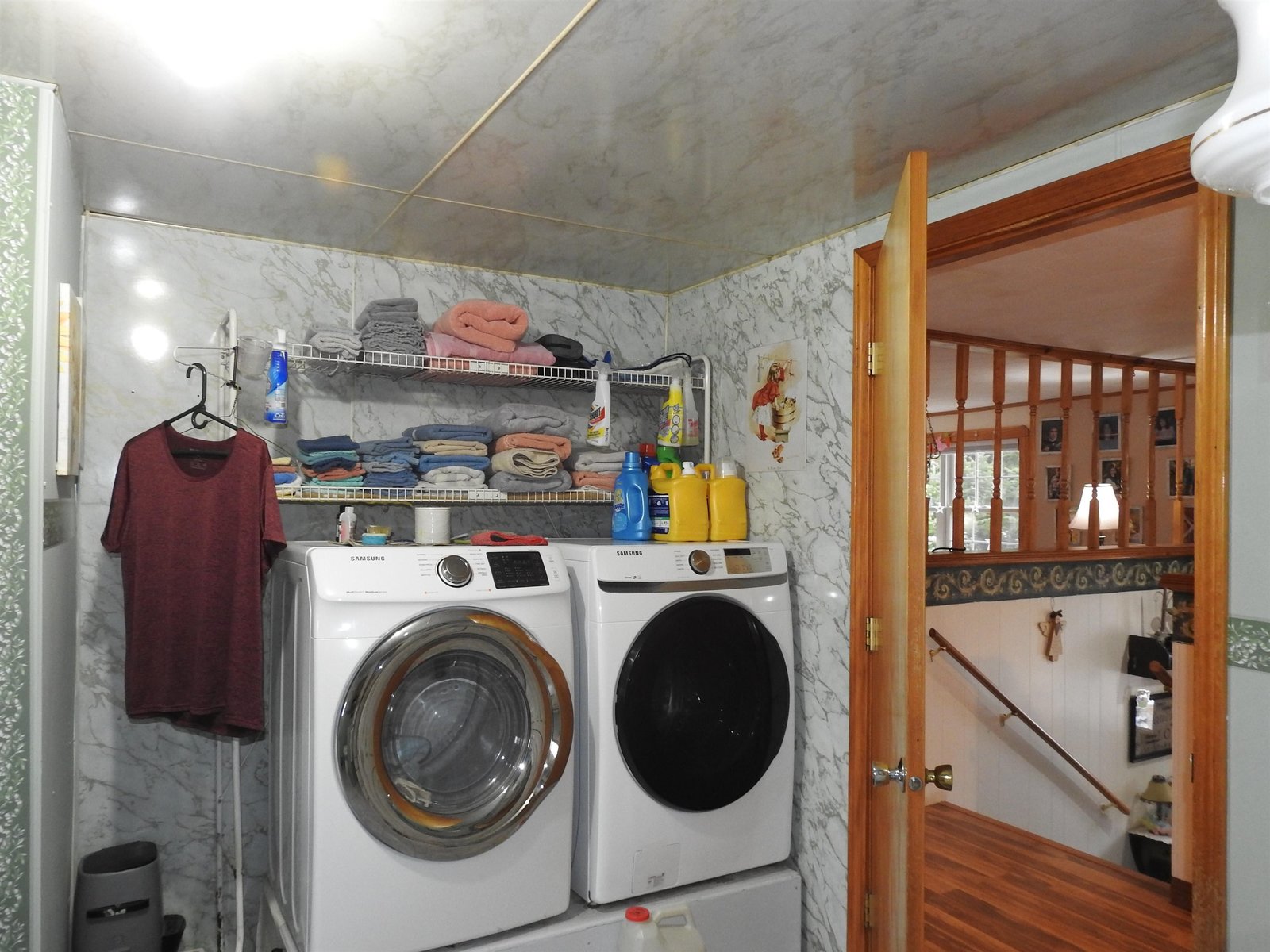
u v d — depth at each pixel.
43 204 1.61
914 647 1.64
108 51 1.52
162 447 2.20
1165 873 4.80
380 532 2.25
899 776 1.71
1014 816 4.45
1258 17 0.92
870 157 2.01
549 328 3.08
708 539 2.68
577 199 2.29
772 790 2.46
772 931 2.44
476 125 1.84
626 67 1.59
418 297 2.86
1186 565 5.25
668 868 2.28
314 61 1.56
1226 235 1.59
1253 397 1.56
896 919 1.82
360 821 1.88
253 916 2.52
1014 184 2.05
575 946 2.11
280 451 2.62
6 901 1.57
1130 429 6.38
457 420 2.92
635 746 2.22
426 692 2.00
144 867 2.20
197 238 2.53
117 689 2.41
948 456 7.85
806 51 1.53
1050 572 4.59
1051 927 3.00
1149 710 5.08
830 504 2.50
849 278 2.48
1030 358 4.62
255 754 2.54
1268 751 1.53
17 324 1.59
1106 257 2.97
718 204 2.31
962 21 1.43
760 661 2.46
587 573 2.28
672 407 2.90
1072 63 1.58
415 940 1.93
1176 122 1.73
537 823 2.09
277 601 2.32
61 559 1.92
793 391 2.68
